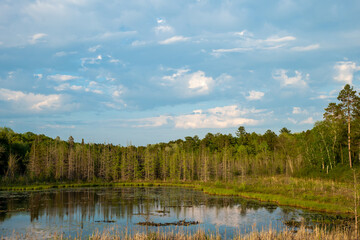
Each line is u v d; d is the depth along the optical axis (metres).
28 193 76.19
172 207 52.22
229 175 111.56
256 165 128.75
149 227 36.47
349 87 80.00
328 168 86.56
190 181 119.31
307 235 27.45
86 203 57.31
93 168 128.12
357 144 78.69
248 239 27.56
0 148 102.88
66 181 114.62
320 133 88.81
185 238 29.08
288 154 119.75
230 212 47.00
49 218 42.44
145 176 130.00
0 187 87.19
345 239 25.20
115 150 142.75
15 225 37.94
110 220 41.03
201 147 183.00
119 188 93.94
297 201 52.94
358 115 79.56
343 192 56.06
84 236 32.00
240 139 190.12
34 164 108.44
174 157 131.38
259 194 65.81
